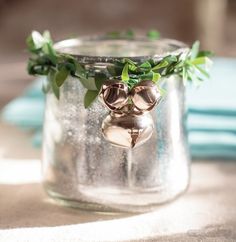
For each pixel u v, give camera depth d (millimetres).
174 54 405
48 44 414
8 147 550
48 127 429
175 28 1294
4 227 409
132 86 385
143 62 394
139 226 409
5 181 480
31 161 519
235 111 556
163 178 418
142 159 410
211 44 1142
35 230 405
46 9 1457
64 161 419
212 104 565
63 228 407
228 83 627
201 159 519
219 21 1144
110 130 383
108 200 414
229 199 449
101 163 409
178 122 424
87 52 485
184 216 423
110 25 1397
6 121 616
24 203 443
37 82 670
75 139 413
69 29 1351
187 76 417
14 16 1401
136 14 1440
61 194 425
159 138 413
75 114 412
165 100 413
